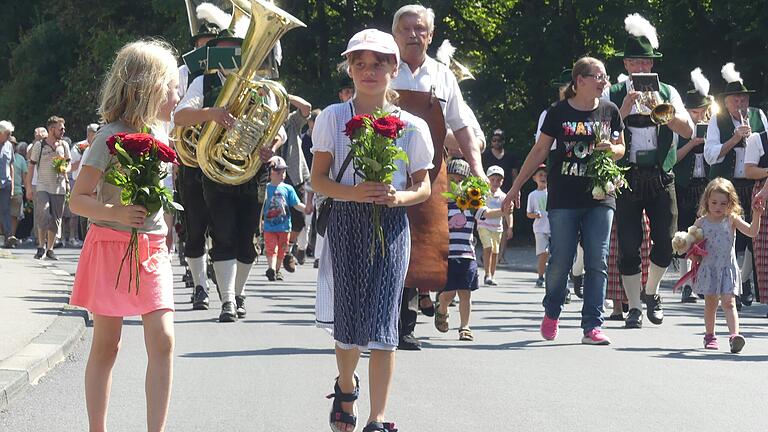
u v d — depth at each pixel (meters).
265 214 17.06
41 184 20.86
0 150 23.72
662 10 28.92
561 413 7.29
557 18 30.08
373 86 6.39
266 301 13.75
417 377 8.50
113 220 5.75
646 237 13.16
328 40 34.34
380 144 6.13
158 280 5.90
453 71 10.81
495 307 13.86
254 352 9.50
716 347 10.31
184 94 11.27
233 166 10.89
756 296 14.06
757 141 14.19
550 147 10.70
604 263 10.52
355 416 6.44
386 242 6.23
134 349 9.59
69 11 40.59
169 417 7.07
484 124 31.72
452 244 10.45
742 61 27.97
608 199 10.59
